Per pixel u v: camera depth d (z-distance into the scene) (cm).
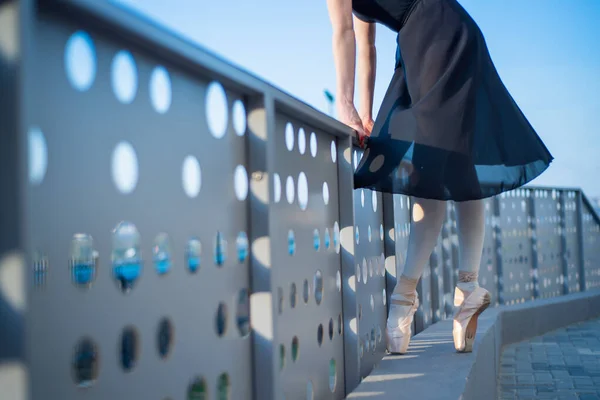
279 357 123
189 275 98
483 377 253
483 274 516
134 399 84
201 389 102
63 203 72
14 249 59
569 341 510
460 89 197
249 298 121
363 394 171
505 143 207
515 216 580
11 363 59
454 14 206
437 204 219
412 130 196
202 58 96
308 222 158
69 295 73
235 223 115
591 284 736
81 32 75
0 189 59
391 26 214
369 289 221
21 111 59
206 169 104
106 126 79
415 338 271
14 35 59
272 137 123
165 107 93
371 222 228
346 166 185
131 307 84
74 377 74
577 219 700
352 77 201
